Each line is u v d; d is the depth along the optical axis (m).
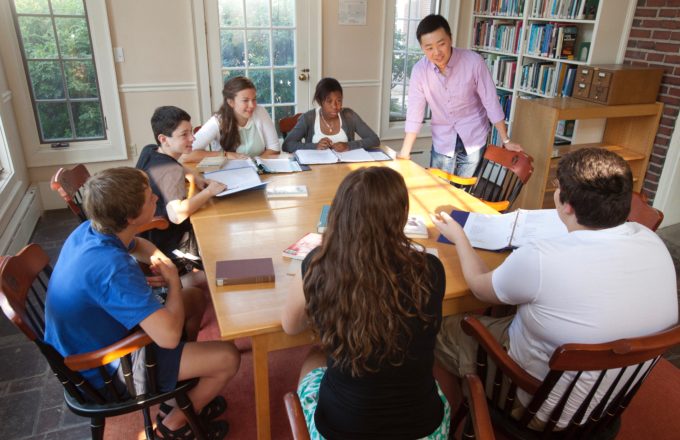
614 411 1.26
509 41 4.27
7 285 1.26
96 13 3.59
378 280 1.00
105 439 1.74
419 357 1.07
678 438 1.78
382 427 1.06
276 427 1.78
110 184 1.32
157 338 1.29
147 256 1.65
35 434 1.78
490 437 0.99
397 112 4.83
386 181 1.02
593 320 1.15
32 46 3.54
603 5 3.35
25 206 3.34
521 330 1.34
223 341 1.55
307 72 4.34
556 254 1.17
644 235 1.18
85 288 1.27
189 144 2.10
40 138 3.76
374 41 4.43
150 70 3.88
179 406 1.49
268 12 4.06
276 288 1.47
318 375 1.35
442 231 1.62
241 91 2.64
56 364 1.30
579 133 3.74
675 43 3.22
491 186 2.78
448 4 4.55
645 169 3.58
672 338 1.05
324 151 2.77
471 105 3.02
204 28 3.92
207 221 1.92
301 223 1.91
